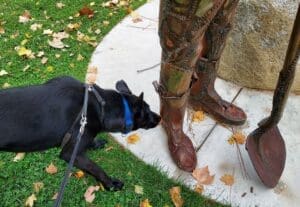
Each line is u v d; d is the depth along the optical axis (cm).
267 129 114
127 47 166
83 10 181
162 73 112
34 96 106
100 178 118
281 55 139
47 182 122
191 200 118
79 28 176
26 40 169
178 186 121
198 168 125
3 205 117
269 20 134
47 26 176
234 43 143
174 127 125
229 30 114
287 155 130
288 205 118
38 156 128
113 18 181
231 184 122
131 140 132
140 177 123
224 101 137
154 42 169
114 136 134
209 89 132
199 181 122
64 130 108
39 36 172
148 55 163
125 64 159
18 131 104
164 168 126
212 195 119
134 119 116
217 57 122
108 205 118
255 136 118
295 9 131
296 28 93
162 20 97
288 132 136
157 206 117
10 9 185
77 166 114
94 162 119
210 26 111
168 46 101
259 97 148
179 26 94
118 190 120
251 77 148
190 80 113
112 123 113
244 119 137
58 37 170
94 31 175
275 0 131
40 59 162
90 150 130
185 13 91
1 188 121
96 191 121
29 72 157
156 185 121
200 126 137
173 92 113
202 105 139
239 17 138
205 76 128
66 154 112
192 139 134
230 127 137
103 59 161
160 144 132
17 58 162
